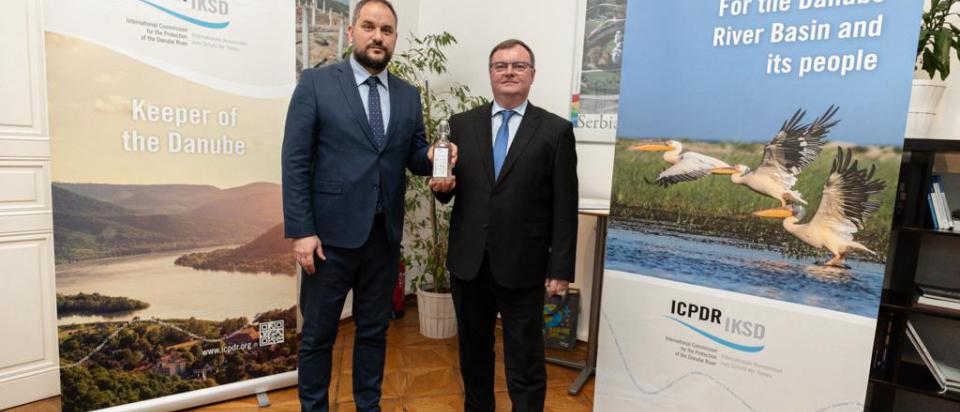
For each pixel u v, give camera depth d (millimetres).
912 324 2123
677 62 1712
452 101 3408
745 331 1648
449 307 3018
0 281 1979
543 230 1769
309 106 1728
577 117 2910
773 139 1566
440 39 3121
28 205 2021
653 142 1775
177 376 2072
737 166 1632
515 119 1798
